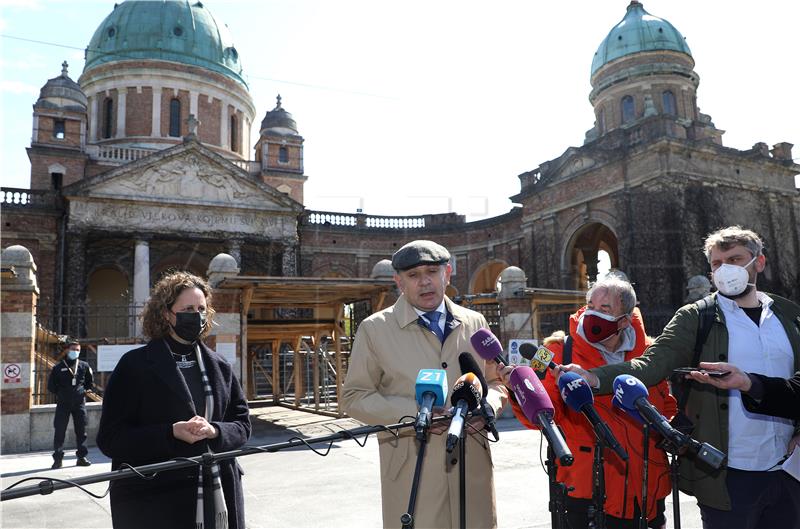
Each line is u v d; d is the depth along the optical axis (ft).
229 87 128.98
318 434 41.22
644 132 77.10
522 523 17.15
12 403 35.78
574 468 10.48
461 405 7.72
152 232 90.02
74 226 85.61
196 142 92.84
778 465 9.73
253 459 29.71
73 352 31.42
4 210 87.92
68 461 31.91
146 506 9.07
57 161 100.99
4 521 18.39
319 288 46.96
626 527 10.30
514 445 31.91
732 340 10.02
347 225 116.37
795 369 9.88
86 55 125.90
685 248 72.02
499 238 110.63
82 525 17.98
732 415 9.83
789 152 85.46
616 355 11.07
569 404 8.35
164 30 123.65
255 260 104.17
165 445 8.87
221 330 45.65
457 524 9.54
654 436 10.04
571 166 87.86
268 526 17.80
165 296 9.98
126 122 118.52
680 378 10.20
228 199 95.30
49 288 89.51
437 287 10.50
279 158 121.29
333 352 67.31
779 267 80.23
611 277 10.84
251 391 72.69
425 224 120.37
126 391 9.46
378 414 9.87
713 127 106.83
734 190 79.10
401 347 10.46
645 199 75.92
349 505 20.02
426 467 9.64
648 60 100.17
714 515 9.84
